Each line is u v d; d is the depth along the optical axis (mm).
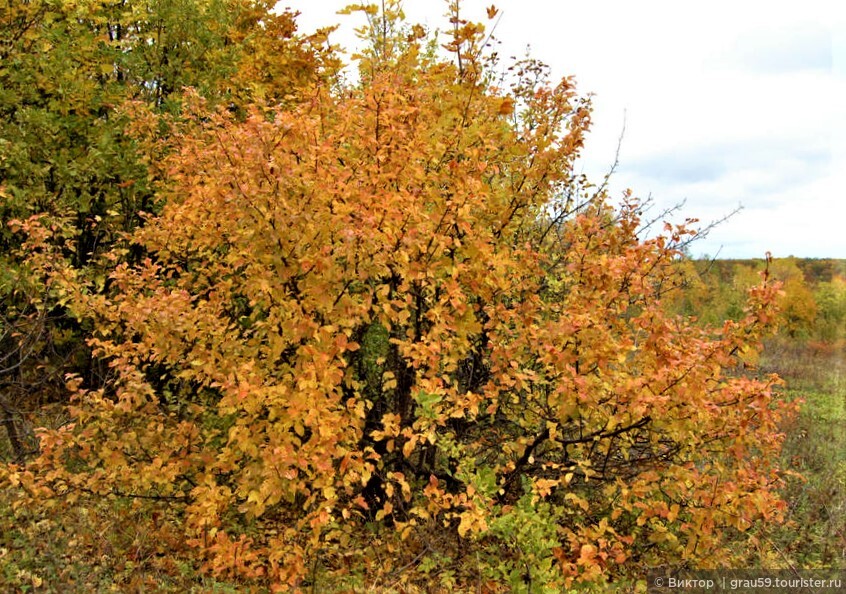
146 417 4723
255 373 4020
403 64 4902
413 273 3996
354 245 3707
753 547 5082
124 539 4523
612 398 4180
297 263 3938
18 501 4230
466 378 5742
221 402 3982
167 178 5754
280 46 8922
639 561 4926
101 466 5066
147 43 8070
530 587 3928
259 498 3695
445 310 4246
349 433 3992
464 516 3842
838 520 5355
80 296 4965
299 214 3646
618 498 5020
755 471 4395
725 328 4102
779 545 5203
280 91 8617
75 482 4379
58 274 5008
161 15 7738
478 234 4383
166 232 5328
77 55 7102
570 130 5426
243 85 8211
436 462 5742
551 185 5711
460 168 4293
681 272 5789
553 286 5340
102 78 8094
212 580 4109
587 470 4375
